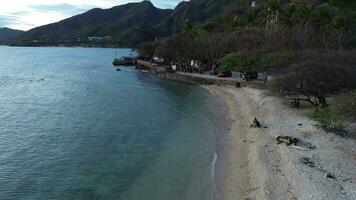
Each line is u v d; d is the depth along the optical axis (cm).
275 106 5481
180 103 6538
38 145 4066
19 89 8700
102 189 2897
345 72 5044
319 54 6431
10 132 4603
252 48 9794
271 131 4144
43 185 2995
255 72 8325
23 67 15575
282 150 3450
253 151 3531
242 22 13162
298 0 13762
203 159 3475
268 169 3022
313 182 2703
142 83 9538
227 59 8838
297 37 8875
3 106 6388
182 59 11225
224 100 6638
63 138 4341
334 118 3697
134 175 3158
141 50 15862
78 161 3544
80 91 8212
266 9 12331
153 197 2728
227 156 3503
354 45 8669
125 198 2734
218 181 2942
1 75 12031
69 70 13825
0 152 3809
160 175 3136
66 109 6097
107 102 6744
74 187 2947
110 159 3578
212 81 8769
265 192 2616
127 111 5881
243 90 7369
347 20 9431
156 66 12838
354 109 3488
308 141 3672
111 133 4528
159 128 4738
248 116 5078
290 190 2609
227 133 4319
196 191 2791
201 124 4872
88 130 4688
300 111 5038
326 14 9862
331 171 2902
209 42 10856
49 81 10300
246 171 3086
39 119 5347
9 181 3070
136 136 4372
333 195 2491
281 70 6519
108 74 12000
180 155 3625
